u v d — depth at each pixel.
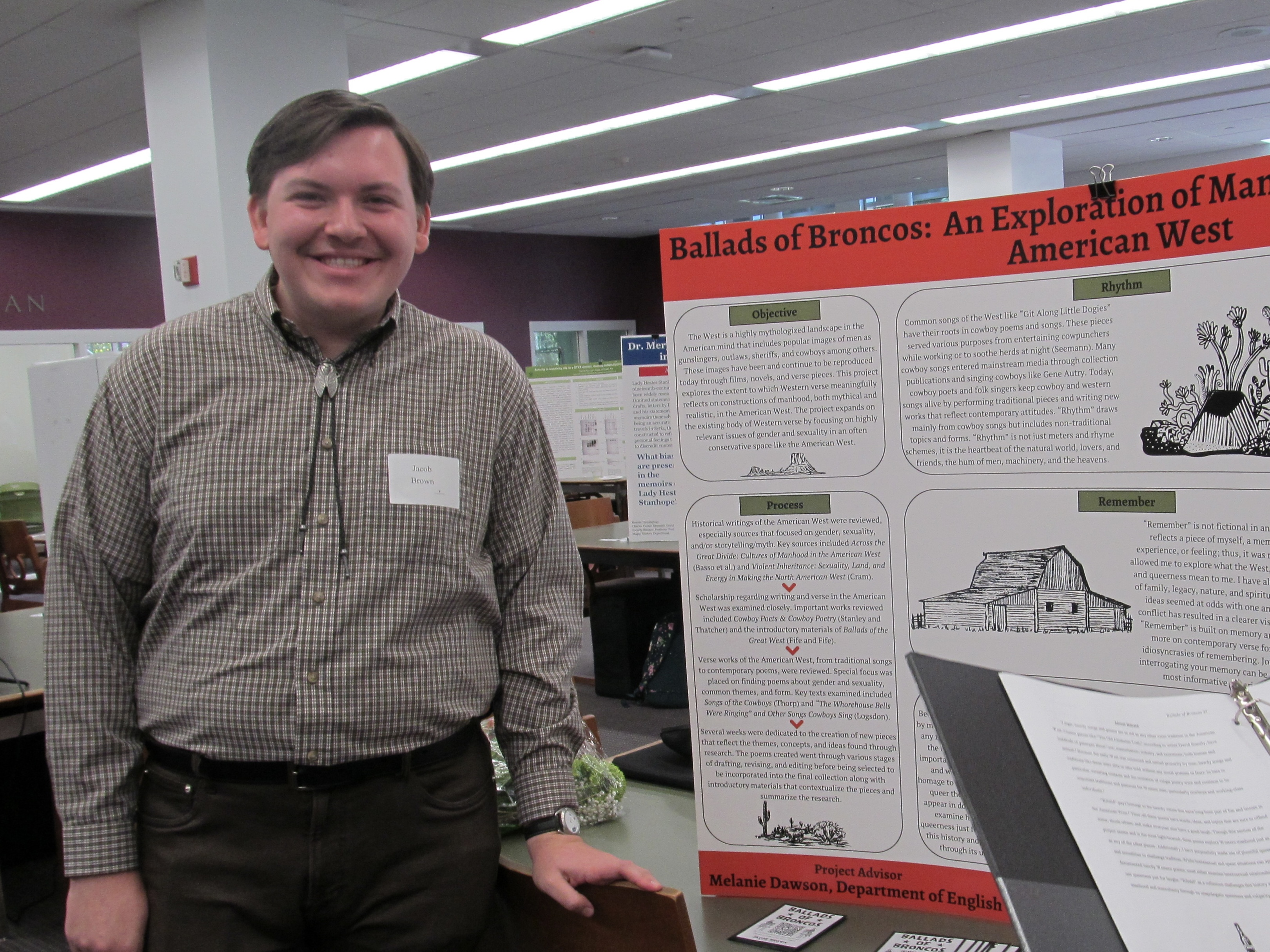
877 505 1.27
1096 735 0.79
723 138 10.09
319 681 1.21
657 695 5.09
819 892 1.35
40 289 11.01
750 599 1.33
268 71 5.57
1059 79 8.57
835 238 1.25
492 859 1.32
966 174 11.09
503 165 10.61
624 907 1.21
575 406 5.36
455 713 1.29
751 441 1.31
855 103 9.03
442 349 1.35
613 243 16.75
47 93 6.85
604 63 7.33
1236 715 0.78
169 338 1.27
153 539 1.29
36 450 5.18
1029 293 1.18
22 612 3.78
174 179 5.59
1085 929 0.67
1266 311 1.07
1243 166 1.07
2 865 3.71
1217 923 0.66
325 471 1.24
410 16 6.09
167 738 1.25
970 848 1.27
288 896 1.22
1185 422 1.11
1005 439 1.20
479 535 1.34
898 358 1.24
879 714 1.30
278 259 1.24
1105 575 1.16
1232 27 7.30
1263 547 1.08
